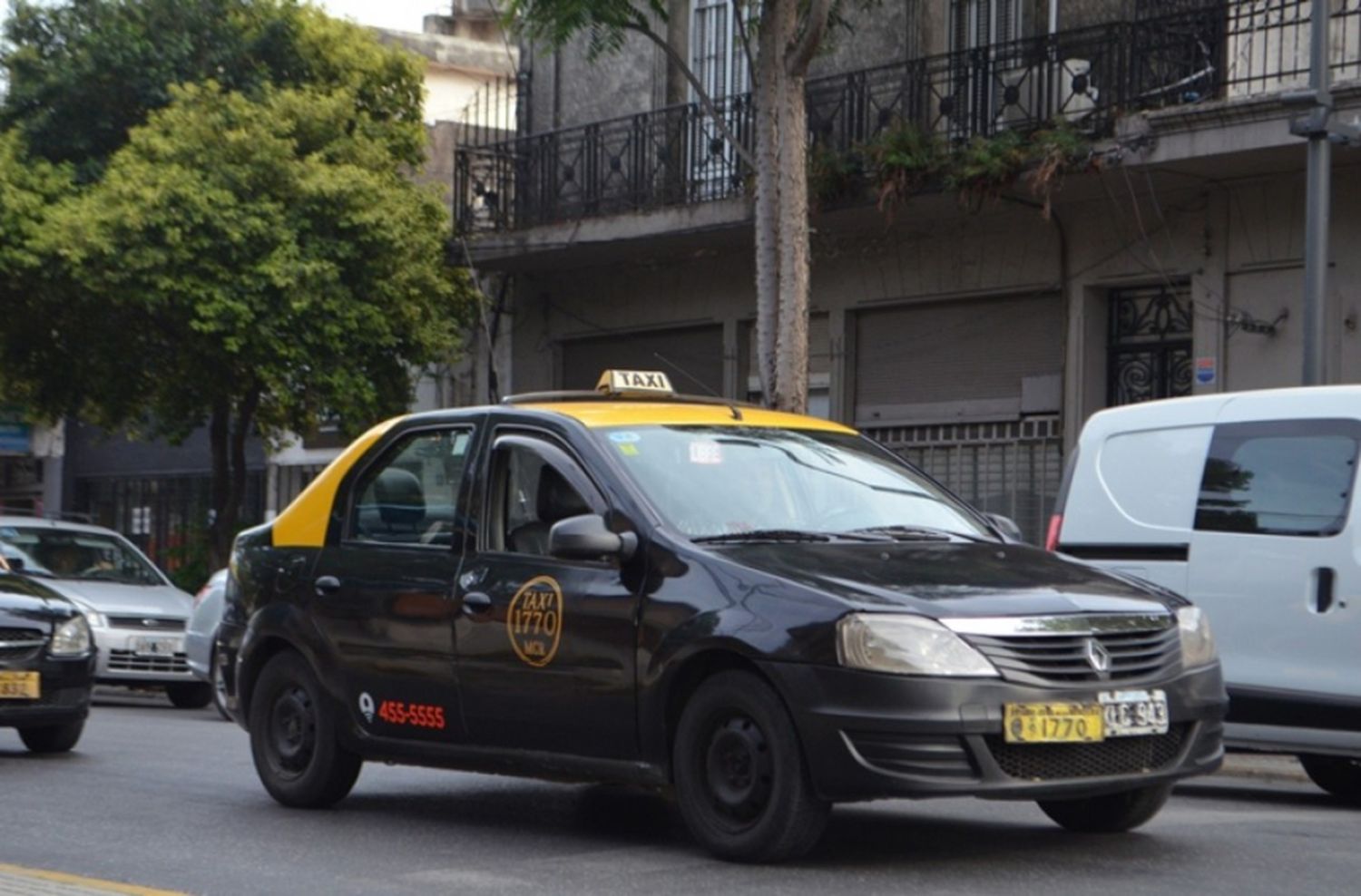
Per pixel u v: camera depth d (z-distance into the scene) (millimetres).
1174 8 18266
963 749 7270
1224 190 18438
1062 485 12078
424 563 9094
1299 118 14922
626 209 23000
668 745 7980
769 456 8836
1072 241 19719
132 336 24547
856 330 21922
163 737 14453
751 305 23047
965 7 20906
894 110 20578
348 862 8125
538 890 7355
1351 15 16672
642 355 24562
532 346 25672
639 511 8234
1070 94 19062
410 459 9453
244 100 23859
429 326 24500
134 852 8492
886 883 7352
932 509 9000
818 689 7359
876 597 7441
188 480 34625
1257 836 8797
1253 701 10859
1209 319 18578
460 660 8773
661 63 24250
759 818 7629
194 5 25703
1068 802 8711
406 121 26250
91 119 25672
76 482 37125
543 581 8453
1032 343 20234
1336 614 10602
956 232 20734
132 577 20281
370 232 23609
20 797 10461
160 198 22688
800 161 17016
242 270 23094
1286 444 11047
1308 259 14906
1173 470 11508
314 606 9609
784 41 17484
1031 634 7434
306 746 9766
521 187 24453
